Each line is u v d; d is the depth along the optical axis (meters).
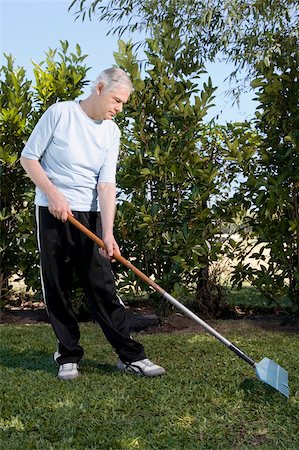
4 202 6.36
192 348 4.78
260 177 5.61
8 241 6.35
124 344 4.04
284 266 5.74
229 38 8.01
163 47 5.76
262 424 3.22
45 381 3.91
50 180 3.95
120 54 5.61
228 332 5.48
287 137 5.32
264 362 3.75
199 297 6.16
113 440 3.00
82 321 6.15
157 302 5.79
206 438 3.06
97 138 3.93
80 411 3.38
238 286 5.95
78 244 3.97
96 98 3.85
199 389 3.71
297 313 5.88
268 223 5.64
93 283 3.99
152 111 5.71
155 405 3.46
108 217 3.92
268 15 7.52
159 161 5.50
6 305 6.80
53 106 3.91
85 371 4.15
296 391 3.64
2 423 3.25
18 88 6.30
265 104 5.64
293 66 5.52
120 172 5.60
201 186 5.70
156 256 5.71
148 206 5.67
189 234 5.54
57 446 2.98
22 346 4.91
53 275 3.96
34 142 3.88
